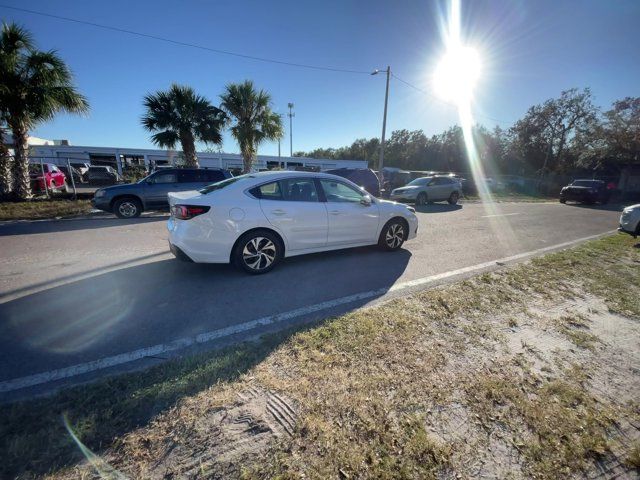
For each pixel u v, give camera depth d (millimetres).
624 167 30781
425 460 1676
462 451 1740
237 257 4395
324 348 2619
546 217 11859
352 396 2090
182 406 1962
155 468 1573
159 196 10180
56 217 10062
